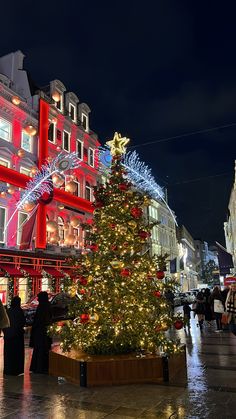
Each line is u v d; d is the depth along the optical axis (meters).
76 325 8.24
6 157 25.42
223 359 9.02
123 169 9.02
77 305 8.29
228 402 5.68
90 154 36.16
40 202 27.11
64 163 28.02
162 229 59.47
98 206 8.60
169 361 7.20
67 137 32.53
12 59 29.78
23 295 25.80
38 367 8.02
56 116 30.83
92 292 8.09
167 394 6.16
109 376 6.85
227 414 5.17
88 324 7.80
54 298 18.16
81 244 31.84
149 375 6.96
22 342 8.06
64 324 8.45
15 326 7.91
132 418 5.11
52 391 6.53
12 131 26.17
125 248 8.07
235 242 63.09
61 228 30.42
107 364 6.89
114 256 8.07
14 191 24.67
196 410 5.36
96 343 7.72
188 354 9.80
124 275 7.47
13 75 29.44
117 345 7.63
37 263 26.73
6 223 24.81
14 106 26.11
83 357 7.34
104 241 8.17
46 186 27.44
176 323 7.89
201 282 102.31
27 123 27.58
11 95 26.19
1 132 25.44
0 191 24.44
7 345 7.96
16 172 25.38
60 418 5.18
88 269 8.17
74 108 34.41
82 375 6.82
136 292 7.89
